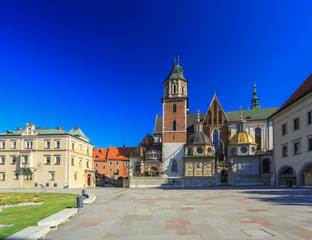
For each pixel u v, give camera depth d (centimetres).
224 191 3494
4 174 6250
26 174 6153
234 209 1666
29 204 2206
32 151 6166
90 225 1248
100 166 10788
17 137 6319
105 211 1692
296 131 4281
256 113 7244
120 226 1213
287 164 4594
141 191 3869
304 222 1214
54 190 4766
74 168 6347
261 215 1409
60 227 1218
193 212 1575
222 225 1181
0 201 2119
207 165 6300
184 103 7206
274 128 5247
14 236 928
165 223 1255
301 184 4106
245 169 6097
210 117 7181
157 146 7650
